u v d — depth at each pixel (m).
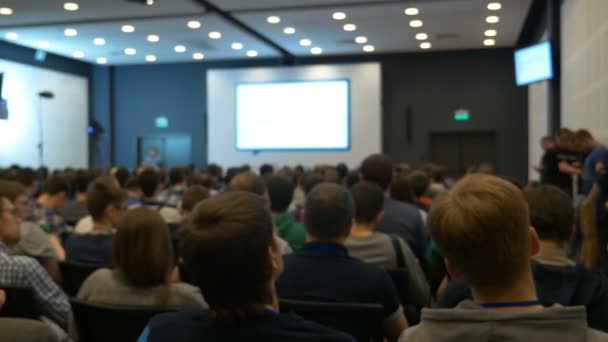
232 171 6.48
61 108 13.82
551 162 6.59
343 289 1.88
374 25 10.62
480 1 9.01
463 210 0.96
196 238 1.01
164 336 1.04
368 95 13.24
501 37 11.72
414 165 13.52
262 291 1.04
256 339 1.00
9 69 12.12
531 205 1.68
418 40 12.00
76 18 10.02
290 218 3.25
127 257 1.82
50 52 13.28
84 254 2.77
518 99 12.95
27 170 5.27
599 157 5.29
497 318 0.92
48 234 3.52
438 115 13.39
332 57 13.94
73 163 14.27
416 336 1.00
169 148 15.08
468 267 0.97
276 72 13.76
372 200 2.62
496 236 0.94
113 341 1.73
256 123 13.90
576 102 7.60
